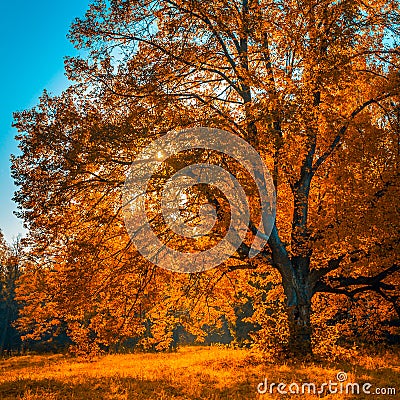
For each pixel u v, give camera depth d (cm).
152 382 1174
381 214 1361
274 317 1514
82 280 1251
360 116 1499
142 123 1259
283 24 1317
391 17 1420
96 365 1953
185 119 1255
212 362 1538
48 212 1230
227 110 1301
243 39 1450
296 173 1393
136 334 1375
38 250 1250
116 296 1312
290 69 1389
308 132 1213
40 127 1227
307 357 1366
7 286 4947
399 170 1408
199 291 1488
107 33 1353
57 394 1071
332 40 1270
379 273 1599
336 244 1378
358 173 1467
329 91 1327
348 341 2017
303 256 1469
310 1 1309
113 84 1318
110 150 1234
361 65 1569
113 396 1012
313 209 1599
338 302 1961
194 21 1383
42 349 4172
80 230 1299
